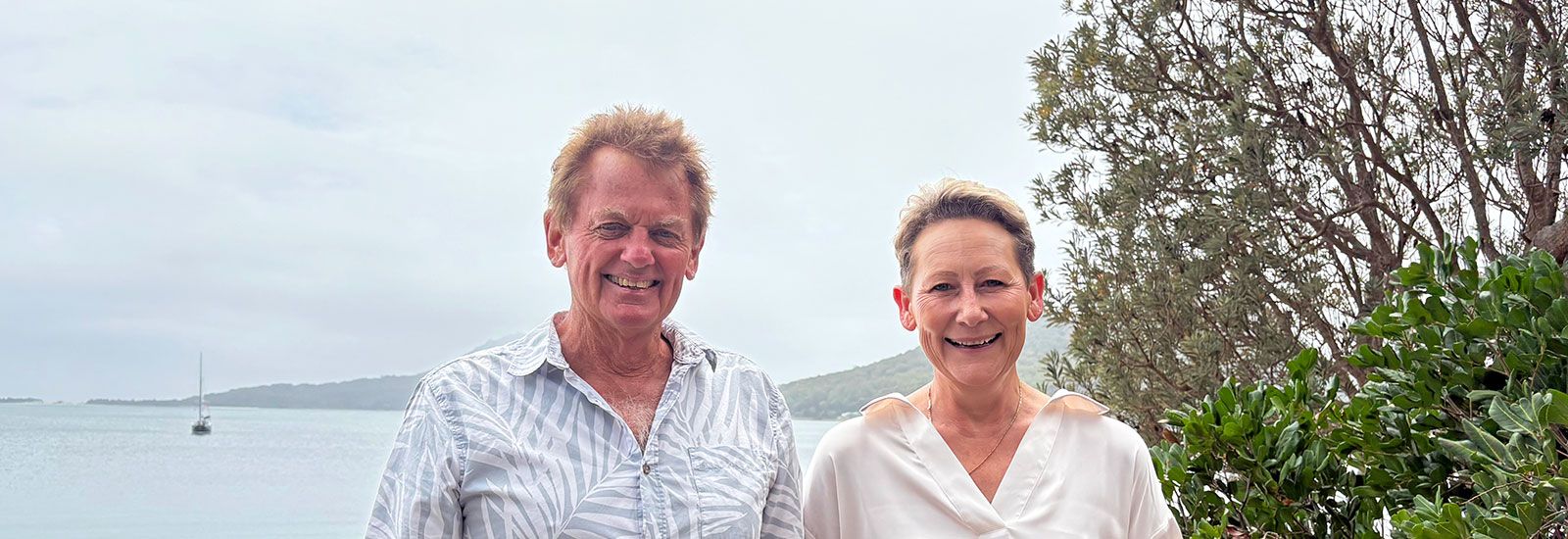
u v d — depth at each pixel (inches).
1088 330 233.5
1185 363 225.6
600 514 82.4
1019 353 104.1
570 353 90.0
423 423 84.1
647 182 87.0
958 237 102.0
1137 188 228.1
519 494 81.4
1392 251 218.7
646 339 90.3
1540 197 195.8
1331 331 221.1
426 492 81.3
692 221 90.6
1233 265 220.1
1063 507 102.4
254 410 7007.9
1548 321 117.0
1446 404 126.2
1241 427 135.1
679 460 86.8
